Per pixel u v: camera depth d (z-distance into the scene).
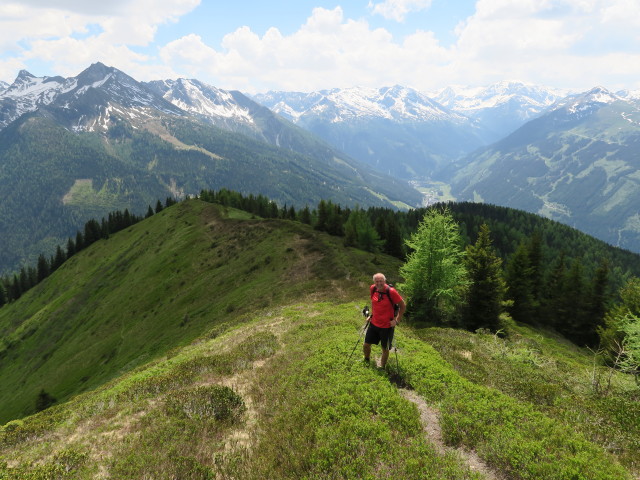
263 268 64.81
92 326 81.25
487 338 23.39
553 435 8.40
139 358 54.41
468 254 40.38
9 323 114.19
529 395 11.66
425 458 7.44
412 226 150.00
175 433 9.80
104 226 154.75
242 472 7.80
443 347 17.50
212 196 146.25
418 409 9.81
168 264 88.00
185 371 15.41
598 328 47.53
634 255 159.25
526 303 56.94
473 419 9.05
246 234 86.12
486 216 184.12
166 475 7.86
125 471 8.18
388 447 7.84
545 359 19.19
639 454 8.17
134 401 13.15
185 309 64.62
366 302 29.88
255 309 46.38
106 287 98.12
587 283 60.78
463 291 38.31
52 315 95.75
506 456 7.47
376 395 10.07
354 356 13.45
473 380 12.63
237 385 13.22
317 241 70.88
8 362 87.12
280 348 17.30
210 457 8.64
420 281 34.66
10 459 10.25
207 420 10.40
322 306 31.11
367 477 6.84
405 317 35.34
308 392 10.86
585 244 154.00
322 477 7.02
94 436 10.71
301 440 8.35
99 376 58.91
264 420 10.10
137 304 78.00
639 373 16.20
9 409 66.75
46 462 9.39
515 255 58.56
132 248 113.94
